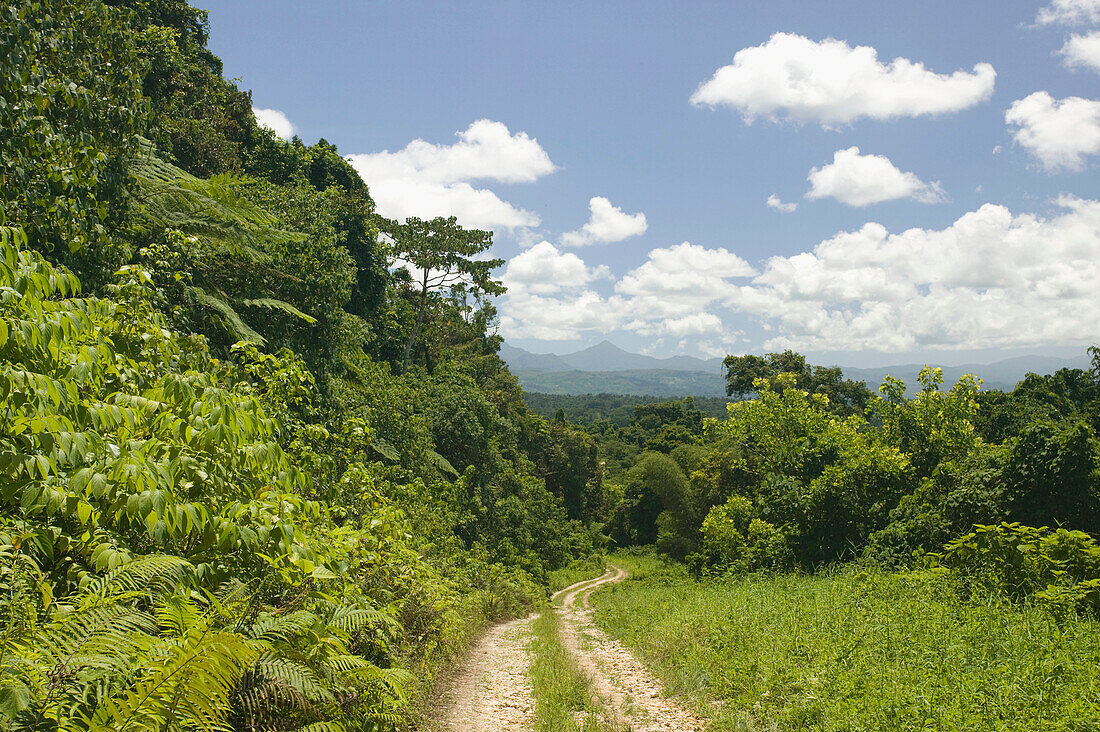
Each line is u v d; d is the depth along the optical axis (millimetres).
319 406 11383
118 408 3615
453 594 11273
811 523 17500
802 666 6652
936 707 4832
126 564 3266
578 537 49406
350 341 17000
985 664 5793
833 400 42250
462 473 29766
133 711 2471
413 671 6664
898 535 13961
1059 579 8500
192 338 6152
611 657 10266
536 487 43000
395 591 7691
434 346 46438
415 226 34281
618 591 31547
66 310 3521
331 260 14844
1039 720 4402
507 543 29703
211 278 11742
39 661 2537
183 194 10469
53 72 7957
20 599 2836
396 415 19641
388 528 7508
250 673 3562
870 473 17609
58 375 3477
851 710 5199
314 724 3590
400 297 43750
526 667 9328
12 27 6906
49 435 3061
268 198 17547
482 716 6609
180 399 4184
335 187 32250
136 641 2777
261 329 12695
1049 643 5965
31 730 2328
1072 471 11406
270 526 4129
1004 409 29188
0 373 2912
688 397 102750
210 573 3904
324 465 7406
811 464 19781
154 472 3473
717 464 43250
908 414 20359
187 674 2586
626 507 59812
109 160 8578
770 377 43031
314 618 4016
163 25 25891
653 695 7410
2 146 6488
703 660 7934
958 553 10047
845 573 13781
